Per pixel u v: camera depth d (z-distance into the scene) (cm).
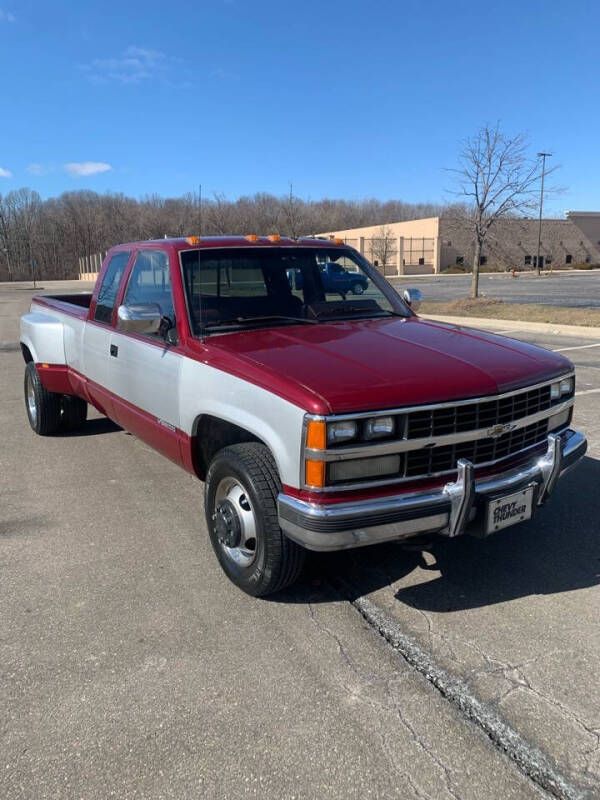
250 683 290
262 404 320
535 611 346
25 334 699
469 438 321
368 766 241
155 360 427
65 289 5284
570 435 391
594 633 325
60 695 283
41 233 9725
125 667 302
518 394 339
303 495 302
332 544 295
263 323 413
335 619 341
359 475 300
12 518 480
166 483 554
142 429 470
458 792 229
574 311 1892
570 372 387
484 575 387
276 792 230
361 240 6562
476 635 325
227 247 439
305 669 299
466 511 316
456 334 404
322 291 459
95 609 353
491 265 6225
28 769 242
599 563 398
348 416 291
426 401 306
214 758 246
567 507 484
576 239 6456
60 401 682
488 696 279
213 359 365
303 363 330
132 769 242
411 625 335
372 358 339
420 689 284
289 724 264
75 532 454
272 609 352
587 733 257
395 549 423
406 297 515
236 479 349
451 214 3091
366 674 295
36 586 379
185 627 335
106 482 557
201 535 449
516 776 236
